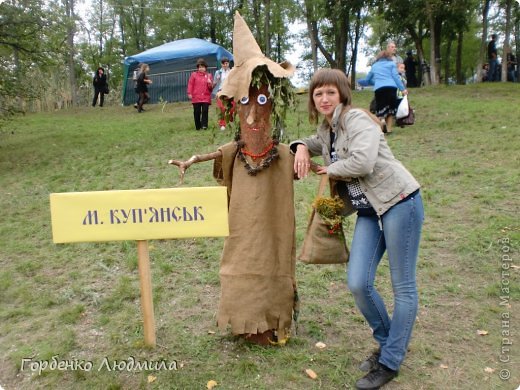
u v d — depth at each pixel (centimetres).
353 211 292
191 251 462
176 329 330
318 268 418
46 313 360
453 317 340
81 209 272
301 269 417
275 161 304
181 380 277
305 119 1046
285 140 323
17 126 1465
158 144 976
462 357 297
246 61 297
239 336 317
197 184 667
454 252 434
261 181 301
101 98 2053
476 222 489
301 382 274
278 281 307
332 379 275
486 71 2223
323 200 287
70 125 1445
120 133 1181
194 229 277
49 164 898
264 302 301
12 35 1105
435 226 489
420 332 323
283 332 310
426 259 423
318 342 313
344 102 271
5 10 1063
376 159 249
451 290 373
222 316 304
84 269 433
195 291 385
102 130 1269
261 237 301
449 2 2052
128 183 700
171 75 2112
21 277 423
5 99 1151
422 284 385
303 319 342
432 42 2016
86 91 2797
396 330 264
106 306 362
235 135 309
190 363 294
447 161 704
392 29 2252
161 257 447
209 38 3741
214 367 289
